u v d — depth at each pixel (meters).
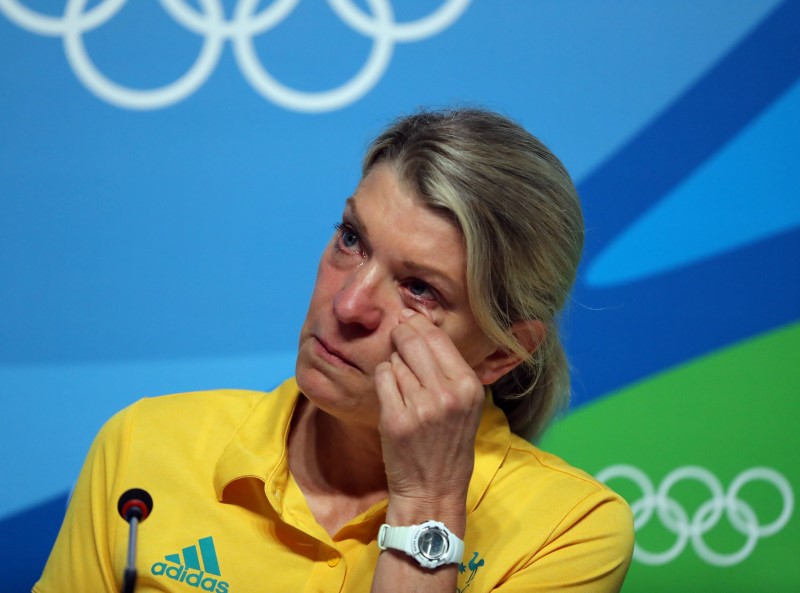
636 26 7.24
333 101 7.10
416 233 3.57
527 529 4.04
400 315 3.68
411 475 3.60
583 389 7.24
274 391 4.41
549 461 4.43
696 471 7.34
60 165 6.85
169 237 6.97
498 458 4.28
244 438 4.11
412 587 3.50
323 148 7.11
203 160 7.00
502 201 3.58
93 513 4.07
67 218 6.86
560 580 4.00
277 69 7.05
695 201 7.31
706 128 7.30
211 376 7.02
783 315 7.37
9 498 6.80
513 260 3.70
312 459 4.15
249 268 7.06
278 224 7.09
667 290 7.30
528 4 7.20
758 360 7.35
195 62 6.97
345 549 3.92
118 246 6.92
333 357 3.70
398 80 7.14
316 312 3.78
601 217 7.23
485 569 3.95
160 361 6.96
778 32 7.31
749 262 7.35
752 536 7.38
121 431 4.21
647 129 7.28
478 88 7.19
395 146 3.75
